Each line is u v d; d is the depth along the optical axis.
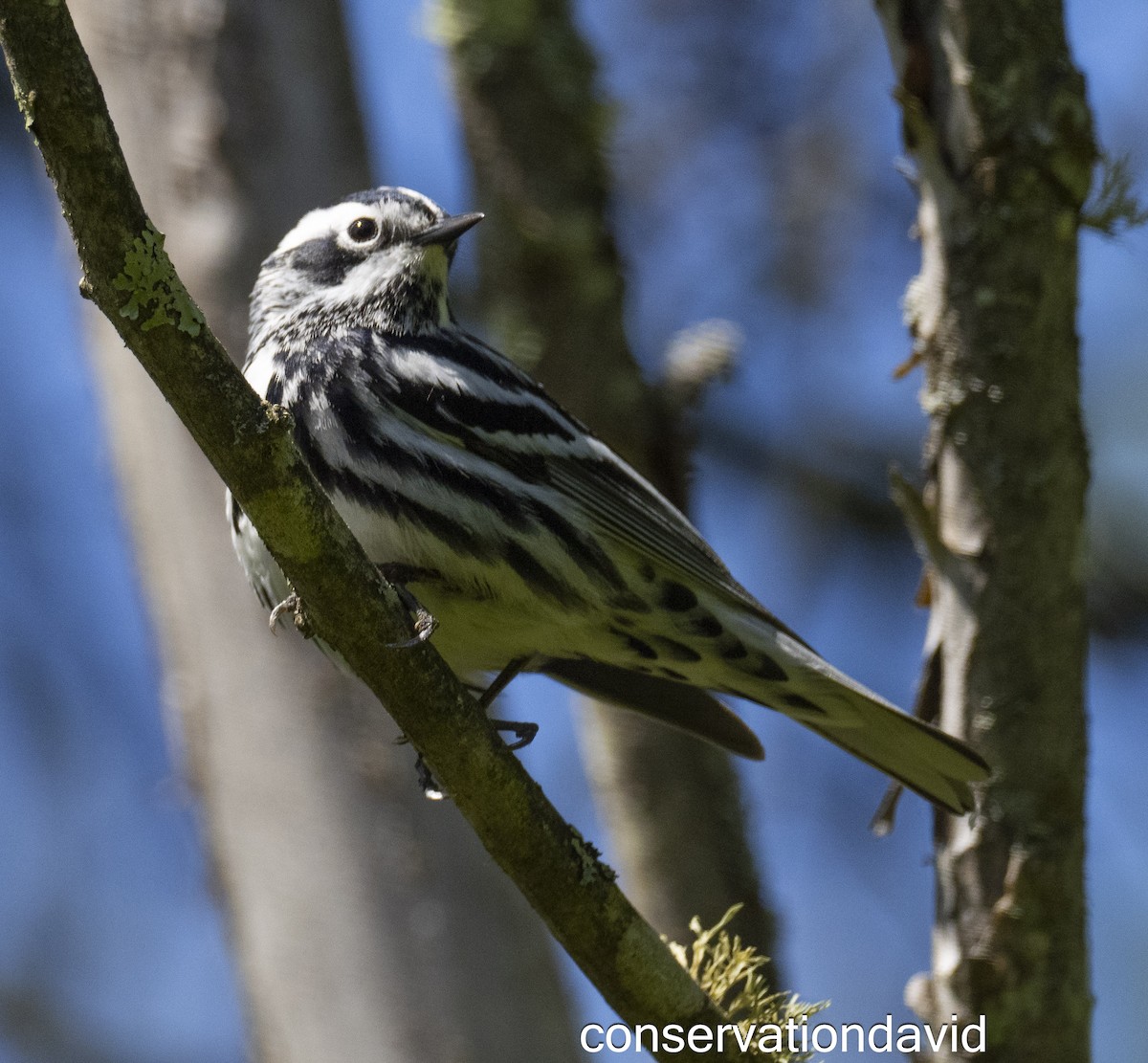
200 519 10.89
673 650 9.70
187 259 11.00
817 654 9.27
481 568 9.41
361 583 6.92
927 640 8.23
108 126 5.95
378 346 9.66
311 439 9.48
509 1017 10.69
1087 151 7.70
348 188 11.23
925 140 7.89
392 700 7.14
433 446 9.45
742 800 11.95
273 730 10.80
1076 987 7.89
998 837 7.88
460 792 7.29
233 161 11.04
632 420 11.94
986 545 7.89
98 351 11.27
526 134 12.14
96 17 11.22
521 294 12.07
